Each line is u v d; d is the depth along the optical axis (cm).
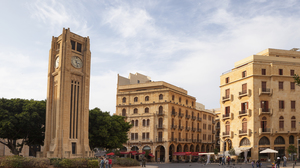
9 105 6175
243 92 7556
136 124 10331
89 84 6812
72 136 6262
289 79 7388
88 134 6706
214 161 8175
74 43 6750
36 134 6600
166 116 10000
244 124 7444
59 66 6334
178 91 11475
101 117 7125
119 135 7550
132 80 11881
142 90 10712
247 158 7244
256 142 7088
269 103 7262
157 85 10569
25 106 6275
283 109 7256
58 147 5934
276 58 7725
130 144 10288
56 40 6812
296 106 7325
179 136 10562
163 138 9888
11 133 6119
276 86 7306
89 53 6925
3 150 8175
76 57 6681
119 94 10888
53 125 6266
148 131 10075
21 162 4469
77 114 6512
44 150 6141
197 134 11762
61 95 6153
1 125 5878
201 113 12288
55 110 6338
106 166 4544
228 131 8000
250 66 7400
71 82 6481
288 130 7175
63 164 4747
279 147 7144
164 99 10150
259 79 7319
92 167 4878
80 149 6328
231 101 7912
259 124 7162
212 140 12962
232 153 7069
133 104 10575
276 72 7344
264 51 8325
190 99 11719
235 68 8600
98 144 7269
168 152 9756
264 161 7000
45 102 6894
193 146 11438
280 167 5269
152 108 10281
